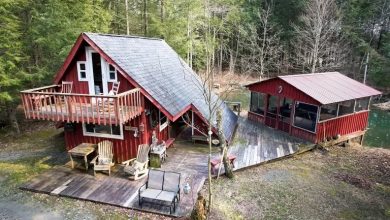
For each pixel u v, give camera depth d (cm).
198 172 1224
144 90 1209
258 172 1277
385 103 2738
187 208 966
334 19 3142
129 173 1173
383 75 2991
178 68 1852
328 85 1764
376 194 1114
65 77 1353
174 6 3050
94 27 2062
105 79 1295
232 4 3644
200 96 1752
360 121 1759
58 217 938
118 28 3011
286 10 3809
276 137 1697
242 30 3447
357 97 1645
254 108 2064
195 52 3166
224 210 976
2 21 1627
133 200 1011
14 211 970
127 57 1317
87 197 1029
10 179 1197
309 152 1540
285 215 966
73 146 1377
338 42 3191
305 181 1203
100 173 1219
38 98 1198
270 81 1858
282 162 1394
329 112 1620
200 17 3219
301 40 3338
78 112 1190
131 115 1145
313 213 981
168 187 1006
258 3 3969
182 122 1762
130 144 1289
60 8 1795
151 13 3009
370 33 3406
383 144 1775
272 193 1101
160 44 1902
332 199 1071
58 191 1070
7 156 1459
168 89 1424
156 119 1395
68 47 1789
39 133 1834
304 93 1568
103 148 1252
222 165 1295
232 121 1827
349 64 3288
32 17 1812
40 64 1931
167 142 1472
